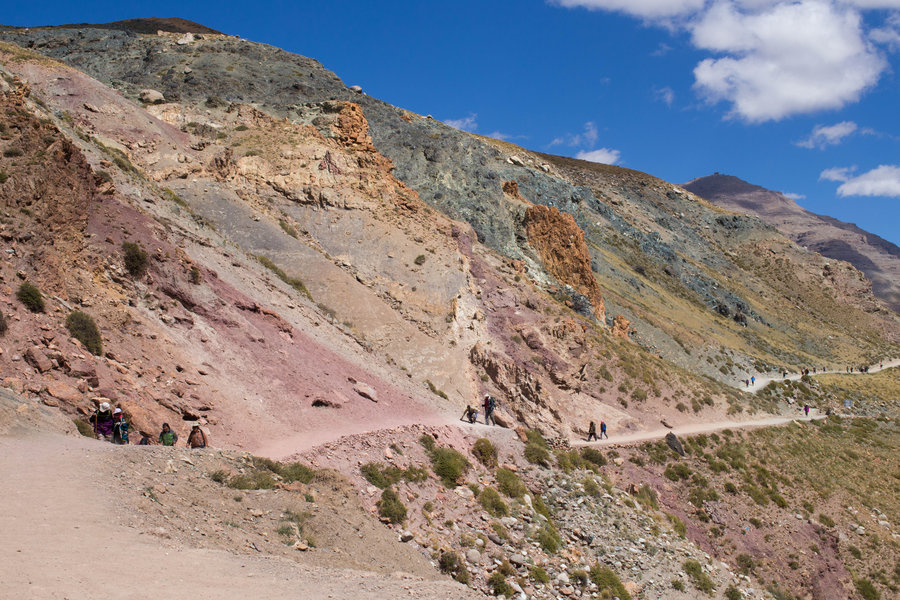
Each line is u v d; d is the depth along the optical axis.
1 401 16.70
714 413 60.28
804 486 51.38
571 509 33.41
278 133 64.81
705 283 126.50
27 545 10.34
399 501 24.08
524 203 92.44
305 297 44.22
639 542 33.06
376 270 52.12
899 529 49.00
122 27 135.00
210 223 46.88
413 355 44.84
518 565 25.12
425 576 19.11
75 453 15.53
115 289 26.39
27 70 56.19
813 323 137.00
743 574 40.16
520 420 45.75
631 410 55.09
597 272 102.25
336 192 57.88
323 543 16.89
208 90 88.00
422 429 31.52
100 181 30.58
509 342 52.38
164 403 22.64
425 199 83.94
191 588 10.32
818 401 86.88
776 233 176.62
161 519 13.55
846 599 42.16
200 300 30.70
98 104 55.84
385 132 95.19
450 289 53.00
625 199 160.38
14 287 21.61
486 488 29.69
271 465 20.16
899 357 130.75
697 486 46.56
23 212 24.30
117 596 9.28
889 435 76.81
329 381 32.91
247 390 27.66
